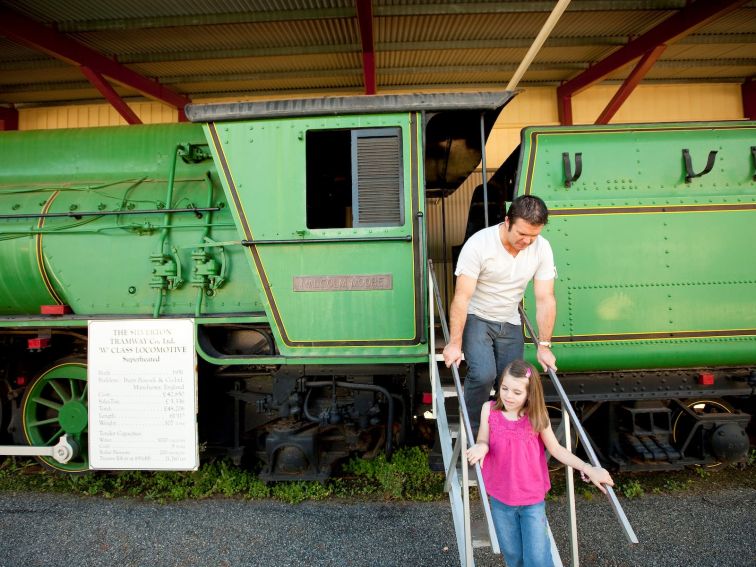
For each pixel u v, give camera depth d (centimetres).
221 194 356
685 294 314
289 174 302
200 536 293
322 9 672
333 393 331
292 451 345
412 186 299
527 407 203
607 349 314
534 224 207
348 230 299
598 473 181
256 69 843
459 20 703
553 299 243
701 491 340
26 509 329
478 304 253
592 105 966
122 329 323
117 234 347
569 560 262
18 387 391
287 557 271
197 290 341
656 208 317
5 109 966
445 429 244
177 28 705
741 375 333
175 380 319
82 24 696
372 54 696
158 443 320
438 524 302
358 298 300
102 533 297
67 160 392
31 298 363
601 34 764
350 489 352
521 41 769
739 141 328
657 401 348
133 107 971
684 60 877
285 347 303
